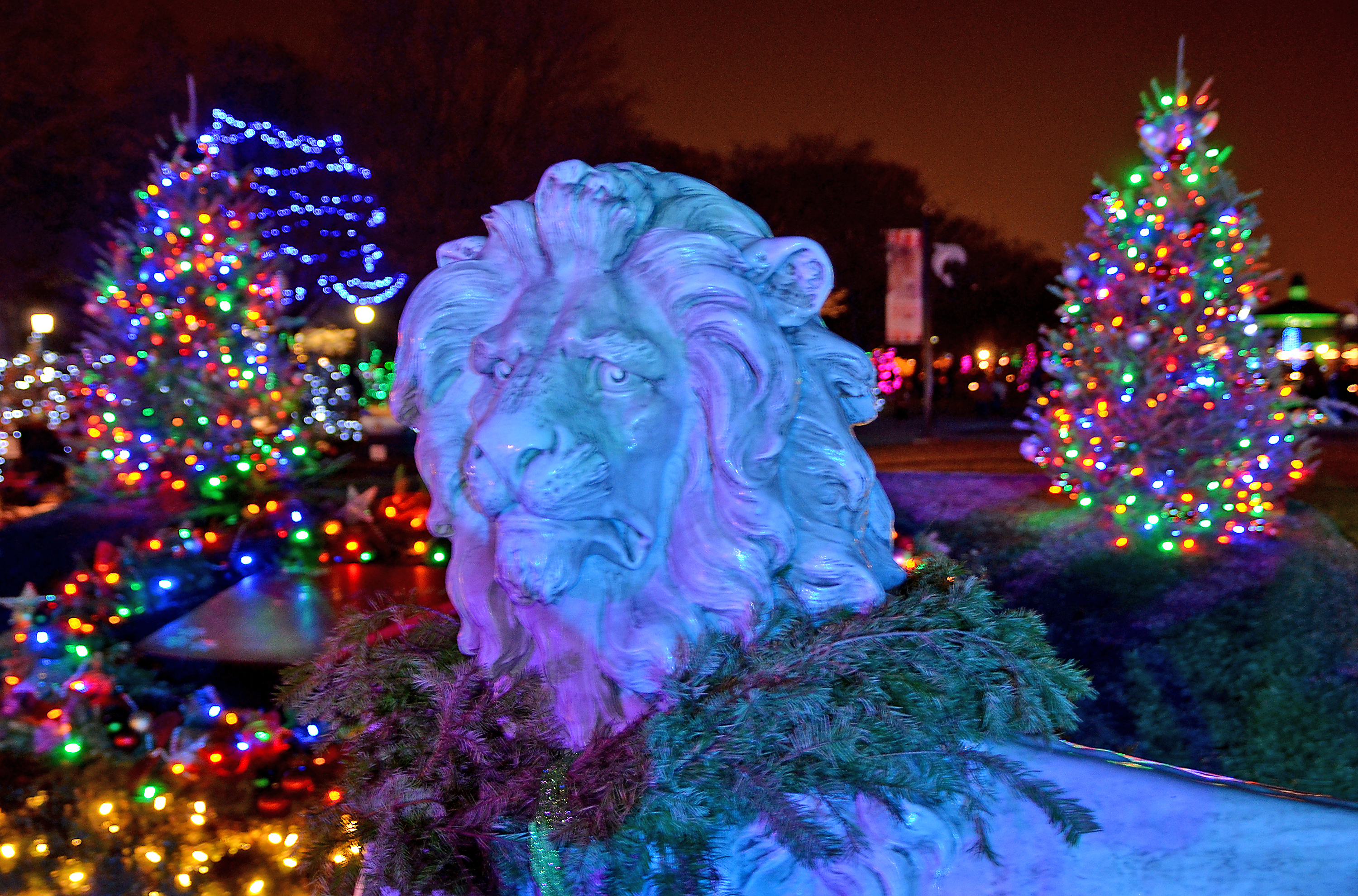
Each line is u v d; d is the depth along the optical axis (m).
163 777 3.74
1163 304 8.54
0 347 22.14
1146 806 1.44
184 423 8.40
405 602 2.14
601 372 1.50
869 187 34.06
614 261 1.56
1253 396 8.42
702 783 1.41
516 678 1.64
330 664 1.93
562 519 1.48
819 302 1.60
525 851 1.52
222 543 6.61
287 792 3.58
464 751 1.63
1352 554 8.31
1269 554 8.09
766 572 1.53
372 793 1.69
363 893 1.56
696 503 1.55
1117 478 8.59
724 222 1.60
